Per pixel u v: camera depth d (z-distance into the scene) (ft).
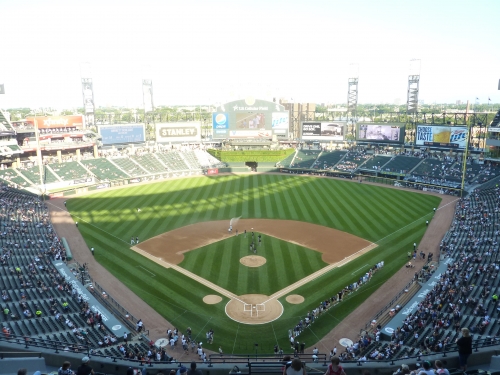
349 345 103.45
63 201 249.75
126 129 351.25
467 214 196.95
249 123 364.79
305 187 281.74
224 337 108.58
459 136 290.76
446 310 110.01
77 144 317.01
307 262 153.58
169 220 208.64
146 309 122.31
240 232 188.24
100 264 154.51
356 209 223.92
